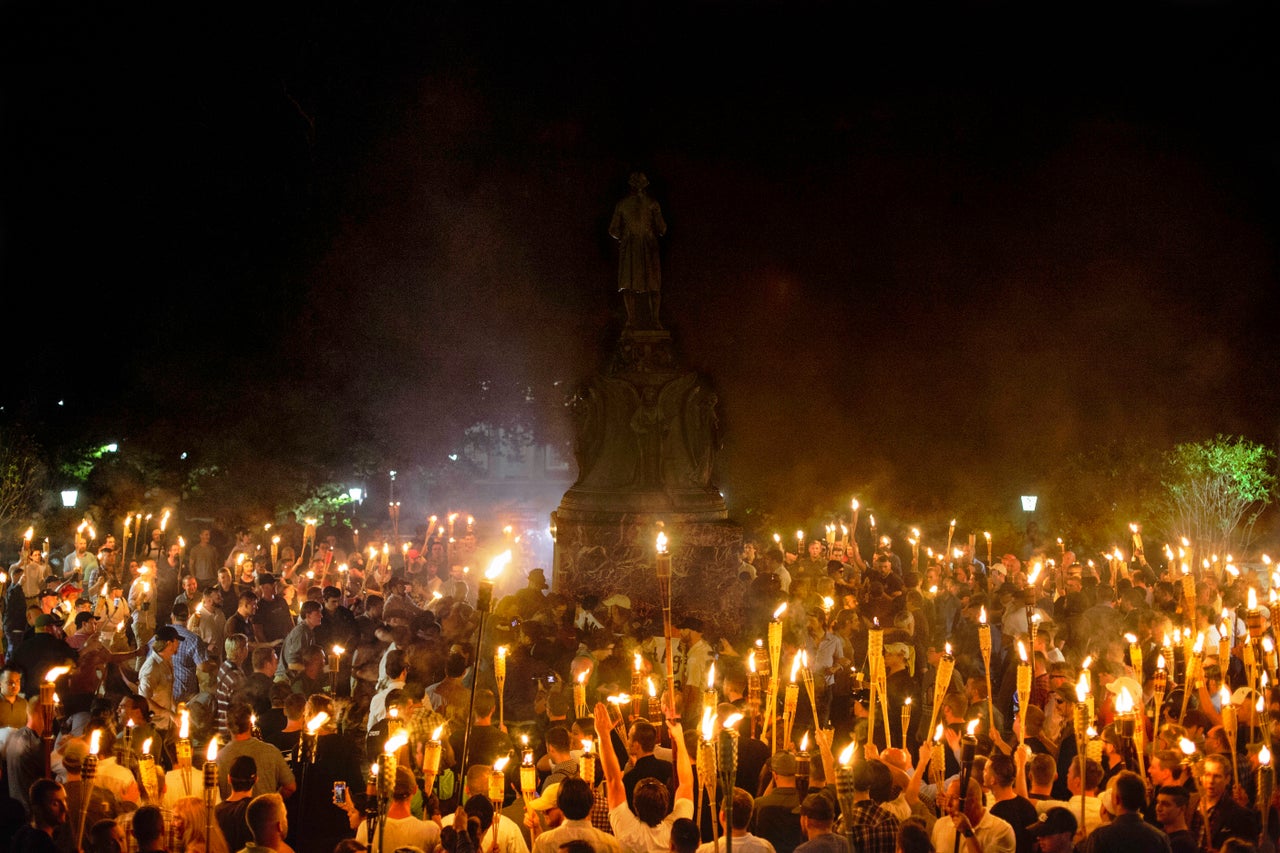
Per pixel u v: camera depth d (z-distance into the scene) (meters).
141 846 6.90
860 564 20.52
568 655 13.30
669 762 8.67
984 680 10.79
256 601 15.25
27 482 28.19
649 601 19.52
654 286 21.22
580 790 7.25
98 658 11.63
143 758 7.27
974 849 6.45
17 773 8.98
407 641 12.73
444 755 8.78
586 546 19.89
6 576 16.25
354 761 9.16
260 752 8.72
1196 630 11.76
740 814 7.04
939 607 16.66
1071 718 9.62
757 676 9.45
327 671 14.23
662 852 7.44
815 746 10.36
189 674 13.05
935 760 8.00
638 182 21.27
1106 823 7.54
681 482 20.48
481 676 11.72
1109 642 12.99
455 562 22.28
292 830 8.77
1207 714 9.87
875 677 8.55
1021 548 30.38
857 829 7.10
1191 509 29.11
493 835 6.91
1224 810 7.80
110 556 18.31
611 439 20.62
